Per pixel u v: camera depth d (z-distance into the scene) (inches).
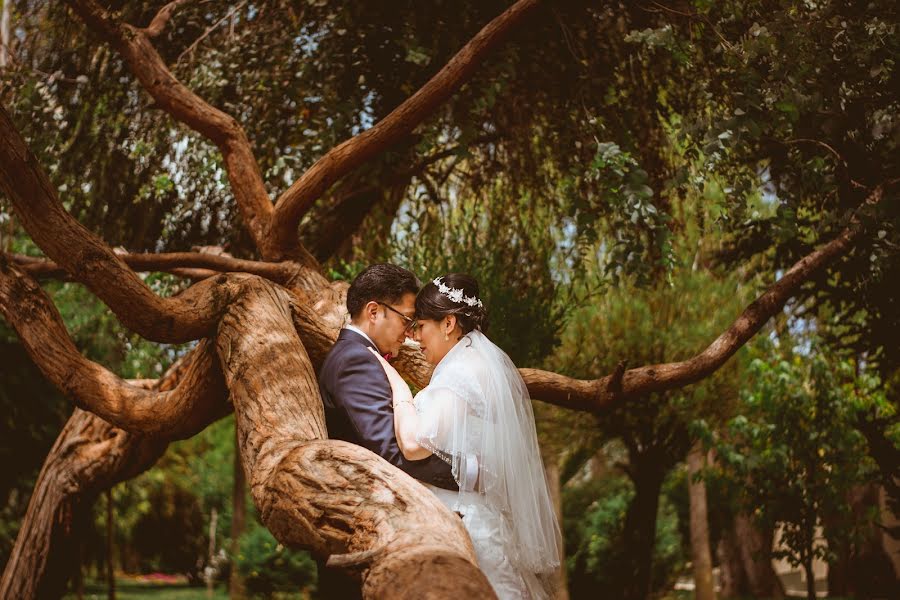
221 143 194.2
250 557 458.9
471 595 79.4
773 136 184.9
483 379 124.9
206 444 1005.8
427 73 215.5
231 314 154.4
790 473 284.8
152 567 1085.1
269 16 220.4
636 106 213.2
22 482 481.1
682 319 397.7
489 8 208.7
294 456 116.1
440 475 123.3
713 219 193.6
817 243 215.8
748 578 701.3
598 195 208.8
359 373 130.0
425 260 227.1
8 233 225.6
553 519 127.4
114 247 242.1
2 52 232.2
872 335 217.8
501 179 254.1
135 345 298.7
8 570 197.2
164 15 213.2
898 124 169.9
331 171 178.5
